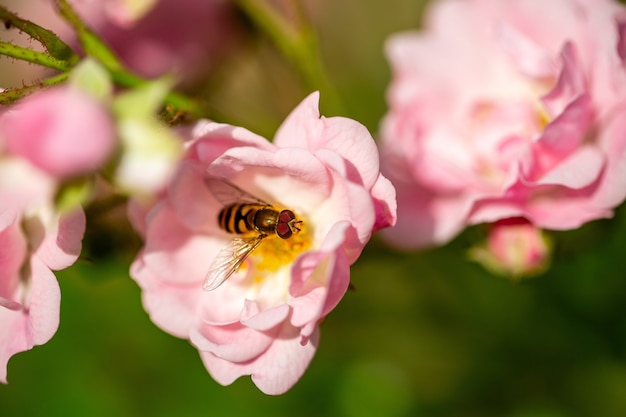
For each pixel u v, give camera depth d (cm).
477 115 22
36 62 19
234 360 19
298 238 20
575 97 20
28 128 16
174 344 25
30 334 19
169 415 25
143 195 17
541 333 24
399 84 22
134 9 22
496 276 23
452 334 24
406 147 21
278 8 25
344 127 18
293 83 24
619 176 20
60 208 17
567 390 24
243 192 20
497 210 20
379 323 25
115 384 25
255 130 21
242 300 20
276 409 25
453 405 24
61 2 20
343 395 25
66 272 23
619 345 23
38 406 25
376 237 21
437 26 22
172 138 17
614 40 20
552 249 21
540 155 20
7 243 19
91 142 16
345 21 27
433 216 21
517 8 21
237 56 24
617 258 23
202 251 20
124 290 25
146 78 23
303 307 19
